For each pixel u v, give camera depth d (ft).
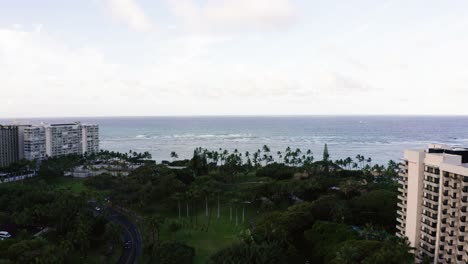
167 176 597.93
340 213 428.15
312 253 352.69
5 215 460.96
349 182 570.46
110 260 368.68
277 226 381.81
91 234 422.82
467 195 312.09
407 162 367.86
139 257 376.27
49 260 303.27
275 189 550.77
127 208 552.41
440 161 324.80
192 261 363.15
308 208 442.50
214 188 570.05
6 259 294.87
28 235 397.80
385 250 280.51
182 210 549.54
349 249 283.59
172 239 425.69
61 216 428.56
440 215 325.42
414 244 351.67
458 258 321.11
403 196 374.02
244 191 563.89
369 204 465.47
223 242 420.77
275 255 307.99
